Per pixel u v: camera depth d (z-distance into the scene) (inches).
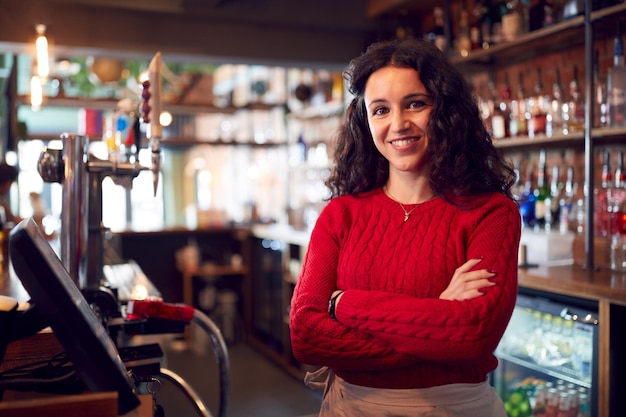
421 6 173.5
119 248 235.0
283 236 202.1
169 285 244.2
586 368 96.9
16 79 210.2
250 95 328.5
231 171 369.4
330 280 59.9
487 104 144.6
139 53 173.9
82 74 278.7
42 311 38.6
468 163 58.1
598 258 119.1
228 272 237.3
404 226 58.3
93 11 167.5
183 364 206.5
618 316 90.4
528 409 110.3
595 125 120.3
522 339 110.0
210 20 179.2
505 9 140.9
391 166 60.8
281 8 183.6
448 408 53.9
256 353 222.7
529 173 139.8
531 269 111.3
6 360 59.3
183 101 243.0
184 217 410.3
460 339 51.4
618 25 110.0
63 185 71.7
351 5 189.6
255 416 159.3
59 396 43.2
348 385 57.2
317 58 190.7
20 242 37.7
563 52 133.0
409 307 53.1
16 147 212.5
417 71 56.7
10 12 159.6
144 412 41.5
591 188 109.3
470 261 54.8
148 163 74.5
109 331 64.6
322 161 221.9
